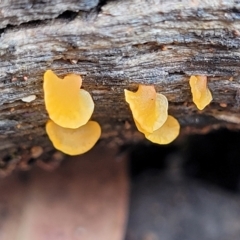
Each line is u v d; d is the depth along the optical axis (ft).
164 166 0.69
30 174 0.64
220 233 0.66
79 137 0.52
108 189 0.64
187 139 0.65
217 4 0.47
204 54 0.49
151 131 0.49
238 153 0.66
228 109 0.54
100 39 0.48
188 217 0.67
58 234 0.62
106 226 0.63
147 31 0.48
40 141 0.56
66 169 0.64
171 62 0.49
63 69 0.49
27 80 0.49
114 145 0.62
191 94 0.52
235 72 0.50
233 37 0.48
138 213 0.67
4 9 0.47
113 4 0.47
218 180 0.68
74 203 0.63
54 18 0.47
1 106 0.51
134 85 0.50
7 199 0.63
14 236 0.62
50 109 0.47
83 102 0.49
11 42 0.47
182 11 0.47
